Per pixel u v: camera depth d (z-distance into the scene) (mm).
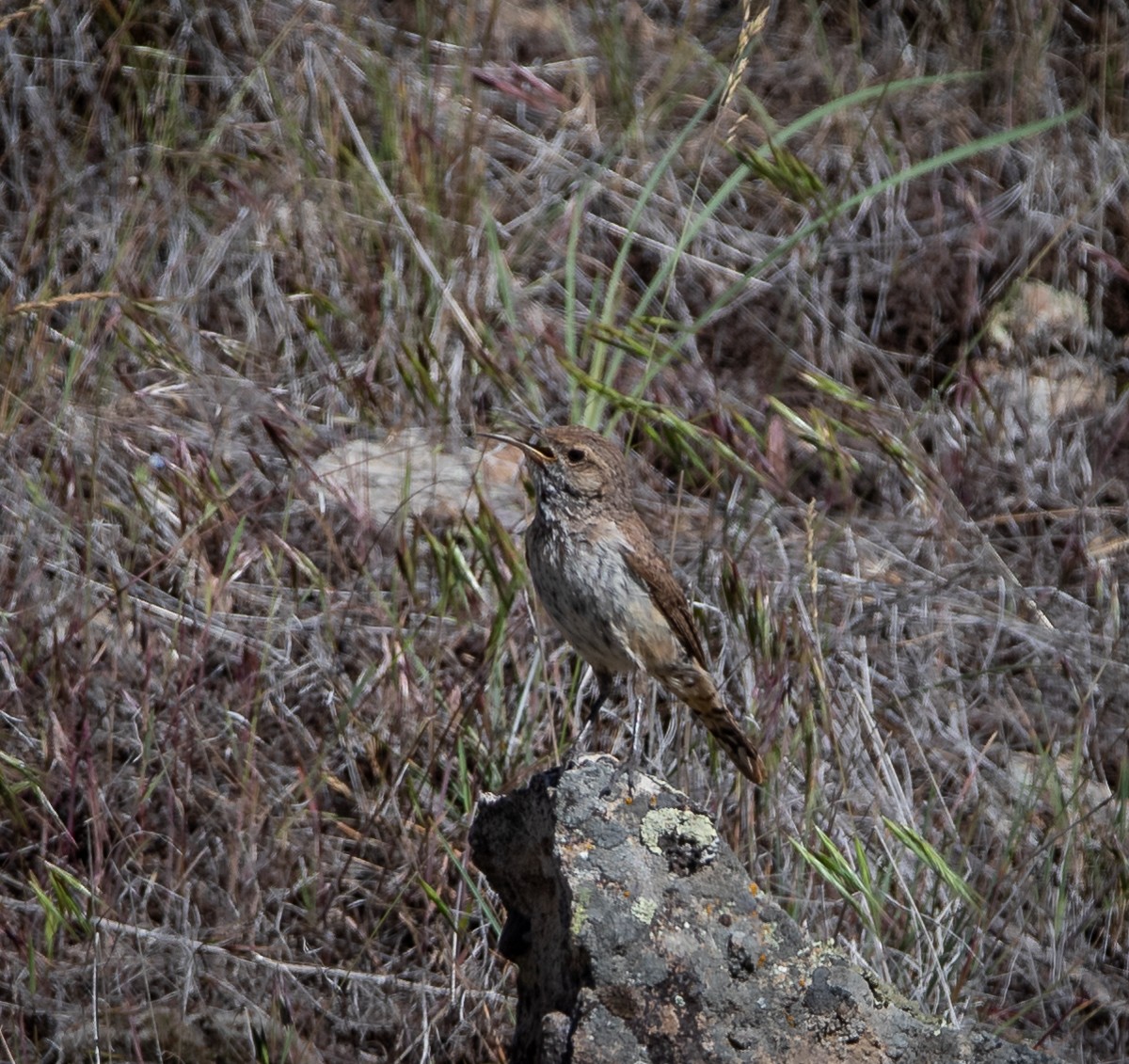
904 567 11906
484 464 11953
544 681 10078
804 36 15625
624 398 11242
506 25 15195
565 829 7445
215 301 12773
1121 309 14242
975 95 15445
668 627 8750
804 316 13484
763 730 9844
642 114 14453
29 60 13477
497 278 13062
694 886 7426
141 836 9484
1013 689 11297
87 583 10250
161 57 13656
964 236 14164
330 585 11062
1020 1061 7426
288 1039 8586
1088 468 12977
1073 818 10305
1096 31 15953
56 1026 8680
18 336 11805
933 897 9758
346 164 13414
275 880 9508
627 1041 7191
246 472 11594
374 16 14852
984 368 13578
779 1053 7281
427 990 9109
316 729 10305
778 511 12062
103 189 13117
